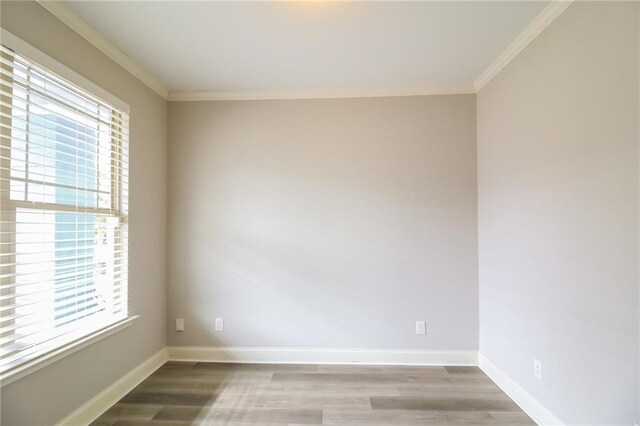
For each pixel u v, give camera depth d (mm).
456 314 2738
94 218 2031
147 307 2523
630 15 1324
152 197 2604
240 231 2826
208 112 2854
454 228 2744
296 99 2828
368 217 2781
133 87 2354
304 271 2799
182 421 1916
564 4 1675
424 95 2777
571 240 1648
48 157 1608
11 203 1502
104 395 2021
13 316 1437
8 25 1451
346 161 2799
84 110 1930
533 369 1965
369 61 2328
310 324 2791
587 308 1548
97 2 1673
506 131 2275
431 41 2078
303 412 2012
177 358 2811
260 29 1936
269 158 2830
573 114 1634
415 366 2695
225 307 2814
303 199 2811
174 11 1757
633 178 1319
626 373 1358
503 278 2326
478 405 2100
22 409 1501
